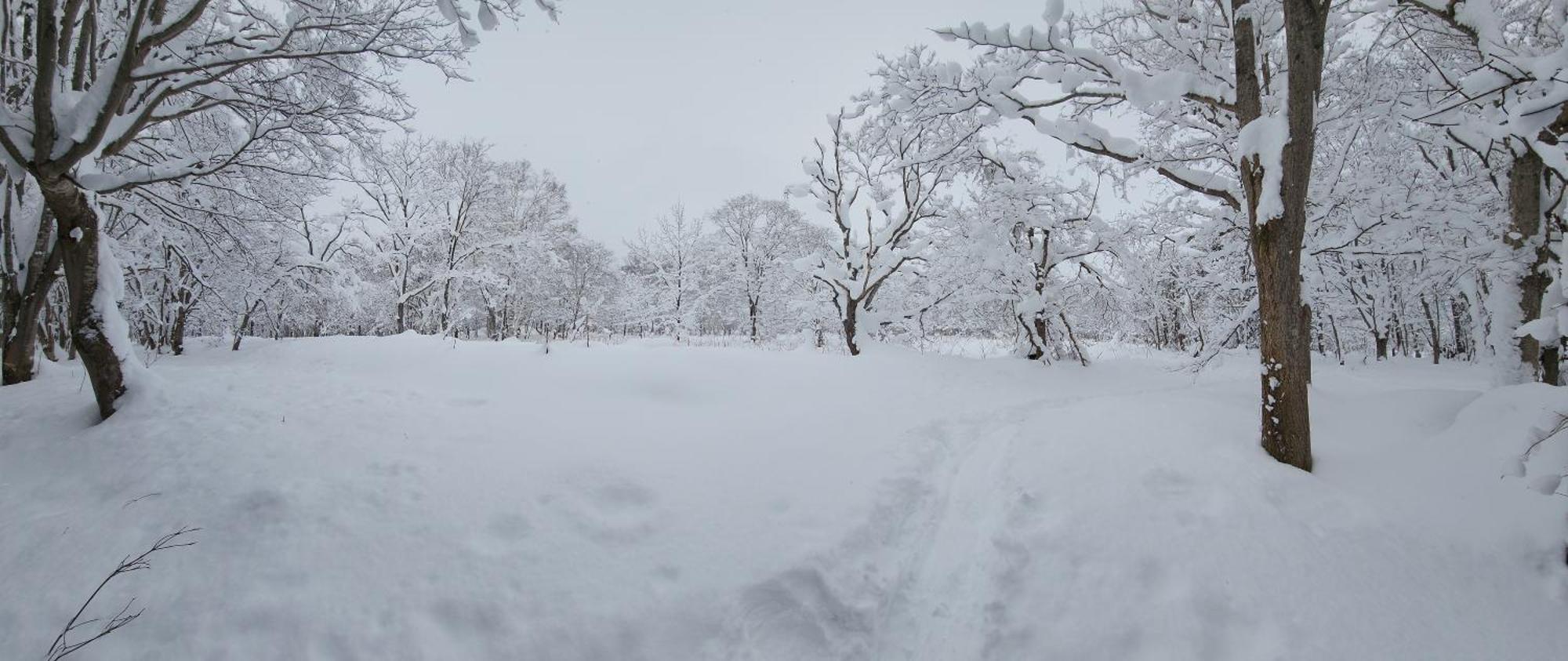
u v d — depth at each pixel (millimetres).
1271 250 4383
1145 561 3488
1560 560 3068
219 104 6062
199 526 3354
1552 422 3520
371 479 3951
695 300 28594
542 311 29562
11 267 6508
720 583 3301
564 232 28438
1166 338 22953
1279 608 3033
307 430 4656
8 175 6391
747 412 6641
